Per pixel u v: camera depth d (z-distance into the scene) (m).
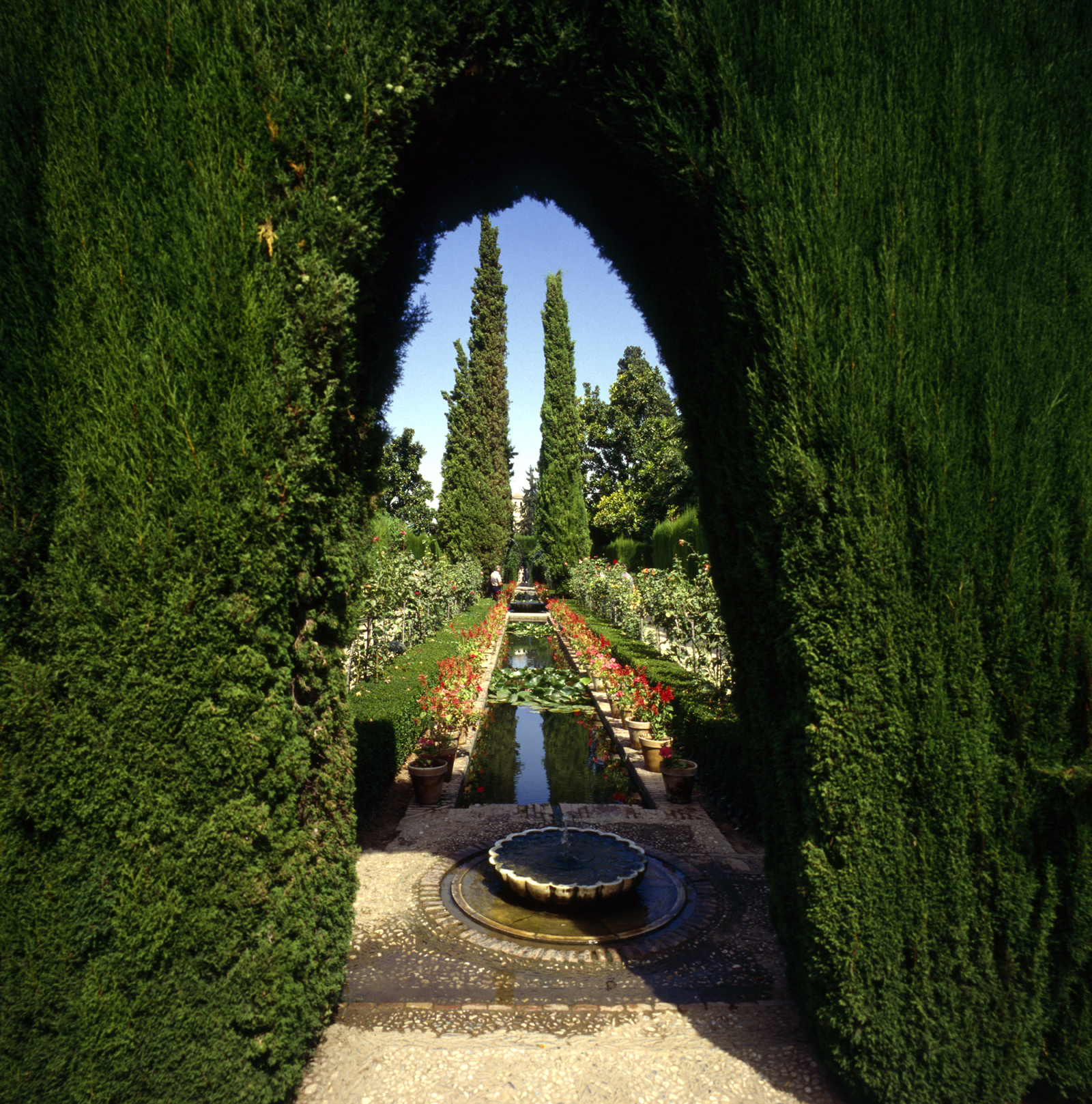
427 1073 2.76
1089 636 2.30
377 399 3.64
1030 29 2.59
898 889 2.39
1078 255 2.47
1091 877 2.32
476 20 2.74
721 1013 3.20
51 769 2.22
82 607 2.22
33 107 2.30
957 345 2.43
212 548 2.32
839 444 2.46
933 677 2.36
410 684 8.47
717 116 2.69
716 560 3.28
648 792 6.63
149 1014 2.29
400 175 3.16
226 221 2.37
